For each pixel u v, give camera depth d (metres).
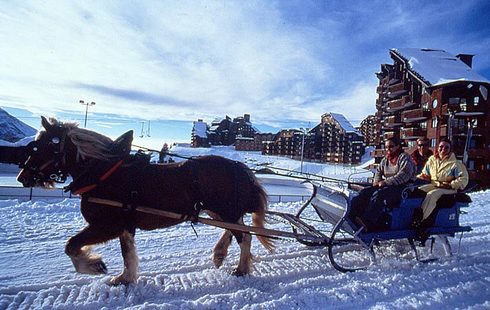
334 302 3.79
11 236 5.80
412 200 5.25
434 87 30.52
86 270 3.89
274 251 5.11
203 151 76.81
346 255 5.41
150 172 4.19
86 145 4.03
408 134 33.31
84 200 4.00
